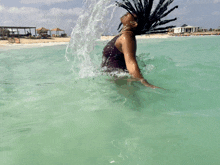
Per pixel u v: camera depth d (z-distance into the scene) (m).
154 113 1.75
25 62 5.78
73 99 2.21
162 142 1.30
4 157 1.20
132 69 2.16
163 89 2.20
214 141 1.28
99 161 1.14
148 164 1.09
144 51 7.43
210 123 1.52
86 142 1.35
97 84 2.57
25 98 2.33
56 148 1.29
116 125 1.58
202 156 1.13
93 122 1.65
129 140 1.35
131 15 2.28
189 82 2.57
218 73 3.09
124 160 1.14
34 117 1.80
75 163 1.13
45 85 2.87
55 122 1.68
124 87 2.31
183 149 1.21
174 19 2.40
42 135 1.47
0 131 1.55
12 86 2.89
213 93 2.16
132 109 1.86
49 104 2.10
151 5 2.25
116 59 2.53
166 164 1.08
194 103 1.91
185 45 10.33
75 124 1.64
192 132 1.40
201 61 4.34
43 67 4.68
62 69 4.21
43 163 1.14
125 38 2.24
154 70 3.21
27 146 1.33
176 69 3.33
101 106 1.97
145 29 2.35
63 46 13.62
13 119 1.77
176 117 1.65
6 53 8.81
